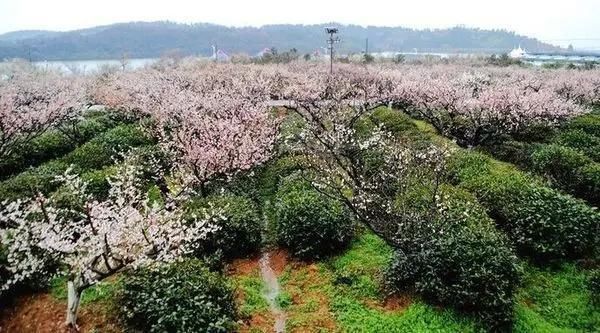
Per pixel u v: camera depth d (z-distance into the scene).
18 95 28.72
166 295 8.96
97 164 17.81
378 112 28.44
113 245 8.83
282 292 11.38
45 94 30.19
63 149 22.39
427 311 9.74
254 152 17.25
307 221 12.60
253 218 13.48
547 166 16.25
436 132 23.25
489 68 53.22
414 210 11.21
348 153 15.56
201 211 12.45
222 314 9.23
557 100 24.20
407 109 30.69
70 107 24.41
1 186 13.98
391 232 11.04
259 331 9.55
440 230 10.54
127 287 9.41
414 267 10.41
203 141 15.82
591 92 32.72
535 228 12.12
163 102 22.73
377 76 39.62
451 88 25.09
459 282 9.67
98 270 8.94
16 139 19.41
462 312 9.66
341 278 11.37
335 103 25.83
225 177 16.27
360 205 11.38
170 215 10.02
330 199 13.55
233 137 16.78
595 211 12.96
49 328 9.12
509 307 9.48
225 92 26.56
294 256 12.80
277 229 13.64
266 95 32.12
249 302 10.66
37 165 20.34
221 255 12.12
